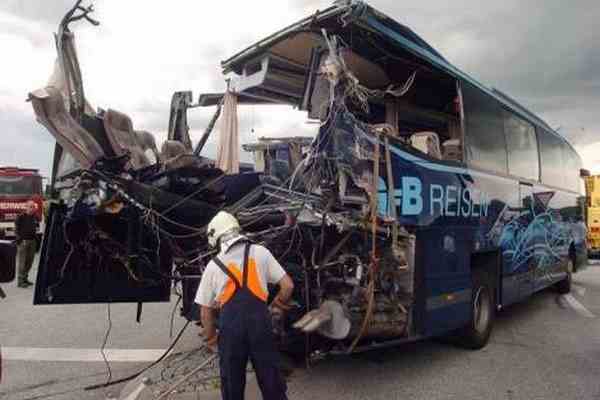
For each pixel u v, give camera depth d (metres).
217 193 5.32
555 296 11.68
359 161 4.93
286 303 4.23
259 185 5.63
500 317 9.28
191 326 8.13
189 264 5.17
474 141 6.80
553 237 10.21
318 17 5.12
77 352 6.72
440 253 5.88
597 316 9.36
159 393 4.95
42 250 4.98
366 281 4.91
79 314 9.13
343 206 4.85
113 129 5.33
